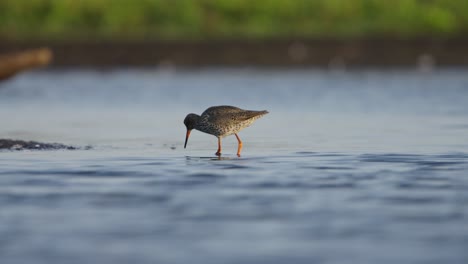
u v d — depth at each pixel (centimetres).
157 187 1332
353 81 4191
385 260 929
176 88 3869
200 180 1395
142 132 2242
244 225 1080
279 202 1215
